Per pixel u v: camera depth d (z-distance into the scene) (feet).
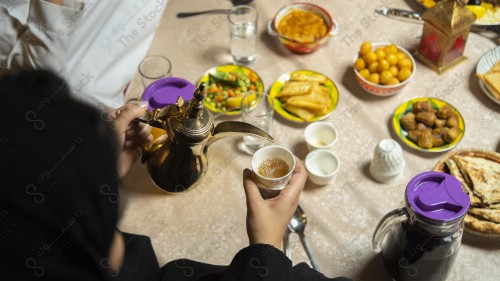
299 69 4.20
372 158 3.53
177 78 3.74
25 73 1.49
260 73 4.19
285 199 2.85
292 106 3.80
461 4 3.83
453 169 3.25
